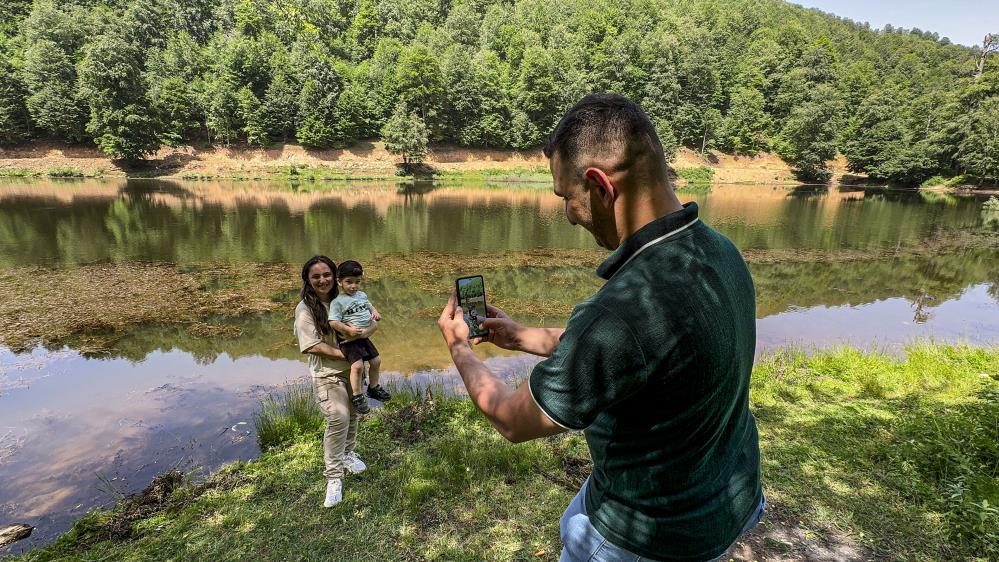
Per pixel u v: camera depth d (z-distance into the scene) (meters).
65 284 11.27
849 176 65.06
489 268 14.31
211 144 57.22
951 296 12.23
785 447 3.85
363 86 65.25
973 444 3.59
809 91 71.31
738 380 1.02
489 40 91.12
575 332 0.97
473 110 63.69
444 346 7.87
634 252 1.05
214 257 14.65
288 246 16.70
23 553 3.11
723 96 77.56
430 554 2.83
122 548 2.99
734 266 1.10
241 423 5.00
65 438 4.72
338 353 3.29
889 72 104.69
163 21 84.88
